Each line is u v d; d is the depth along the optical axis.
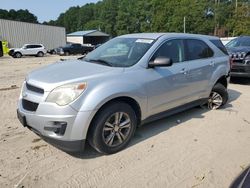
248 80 10.92
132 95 4.38
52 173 3.83
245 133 5.27
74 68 4.55
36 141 4.75
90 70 4.39
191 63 5.60
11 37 39.88
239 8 61.81
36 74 4.44
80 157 4.25
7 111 6.38
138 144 4.70
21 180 3.65
